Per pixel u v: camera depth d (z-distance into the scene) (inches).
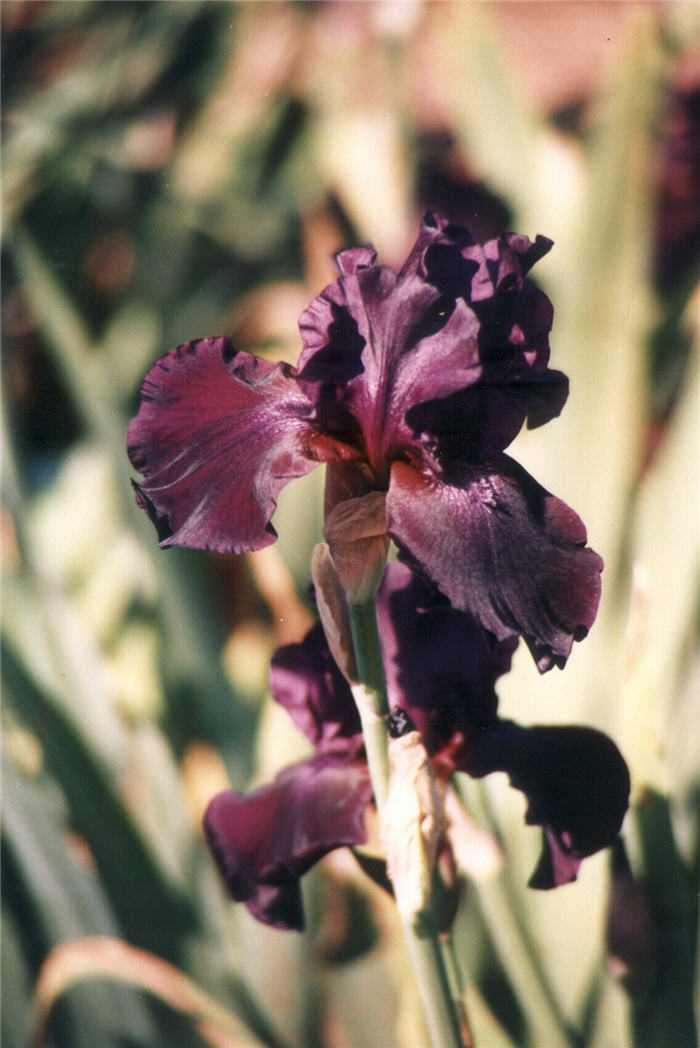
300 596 53.7
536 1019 46.5
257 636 65.4
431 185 90.1
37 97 95.5
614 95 57.4
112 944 48.1
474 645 44.1
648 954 45.6
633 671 45.5
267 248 96.2
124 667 65.4
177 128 101.4
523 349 41.8
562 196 70.6
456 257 41.3
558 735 44.4
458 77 75.1
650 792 45.4
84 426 76.9
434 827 41.5
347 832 43.7
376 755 41.9
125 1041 49.8
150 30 99.7
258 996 49.9
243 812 44.8
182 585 56.2
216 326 92.0
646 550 54.2
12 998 49.0
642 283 65.2
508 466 41.5
